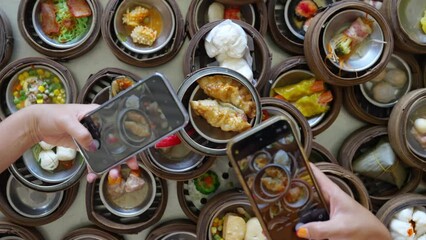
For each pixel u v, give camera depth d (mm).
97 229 1154
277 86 1180
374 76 1116
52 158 1109
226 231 1088
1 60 1110
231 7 1169
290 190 717
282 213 718
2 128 820
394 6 1144
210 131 1012
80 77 1172
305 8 1193
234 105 994
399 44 1169
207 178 1172
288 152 711
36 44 1116
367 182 1233
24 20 1104
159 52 1146
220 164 1180
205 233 1088
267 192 706
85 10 1139
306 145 1082
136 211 1158
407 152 1135
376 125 1222
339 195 755
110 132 779
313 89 1162
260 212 702
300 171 719
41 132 825
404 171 1213
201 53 1104
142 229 1161
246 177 695
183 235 1187
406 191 1213
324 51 1107
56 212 1139
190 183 1179
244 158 693
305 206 728
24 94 1132
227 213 1113
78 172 1095
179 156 1104
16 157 839
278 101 1090
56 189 1094
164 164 1090
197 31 1116
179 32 1134
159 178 1152
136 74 1173
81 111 809
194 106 983
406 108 1122
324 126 1177
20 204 1152
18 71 1120
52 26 1140
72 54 1129
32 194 1161
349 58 1131
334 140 1251
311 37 1111
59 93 1146
